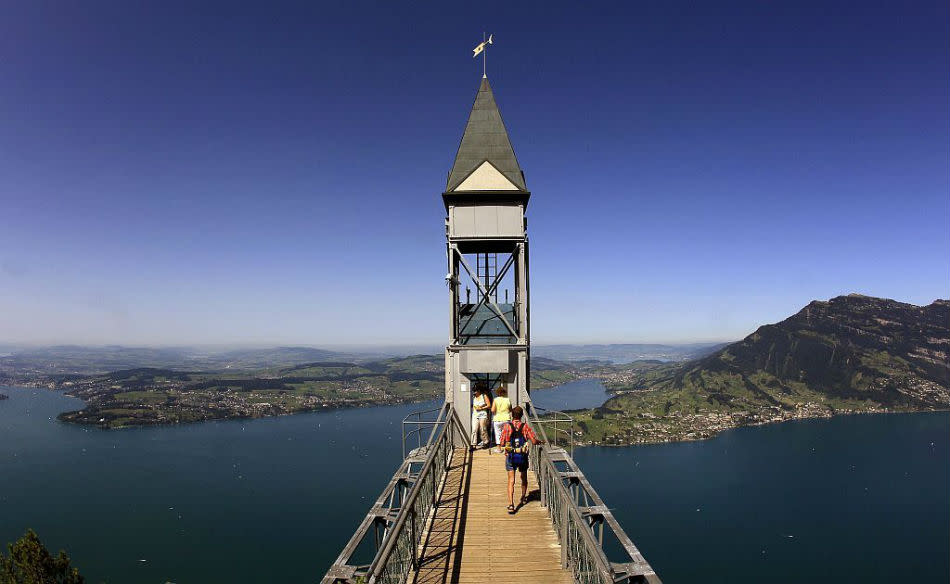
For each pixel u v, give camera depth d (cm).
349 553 890
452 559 899
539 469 1195
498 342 1733
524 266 1709
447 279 1702
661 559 8231
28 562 3259
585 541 719
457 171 1752
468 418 1652
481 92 1852
